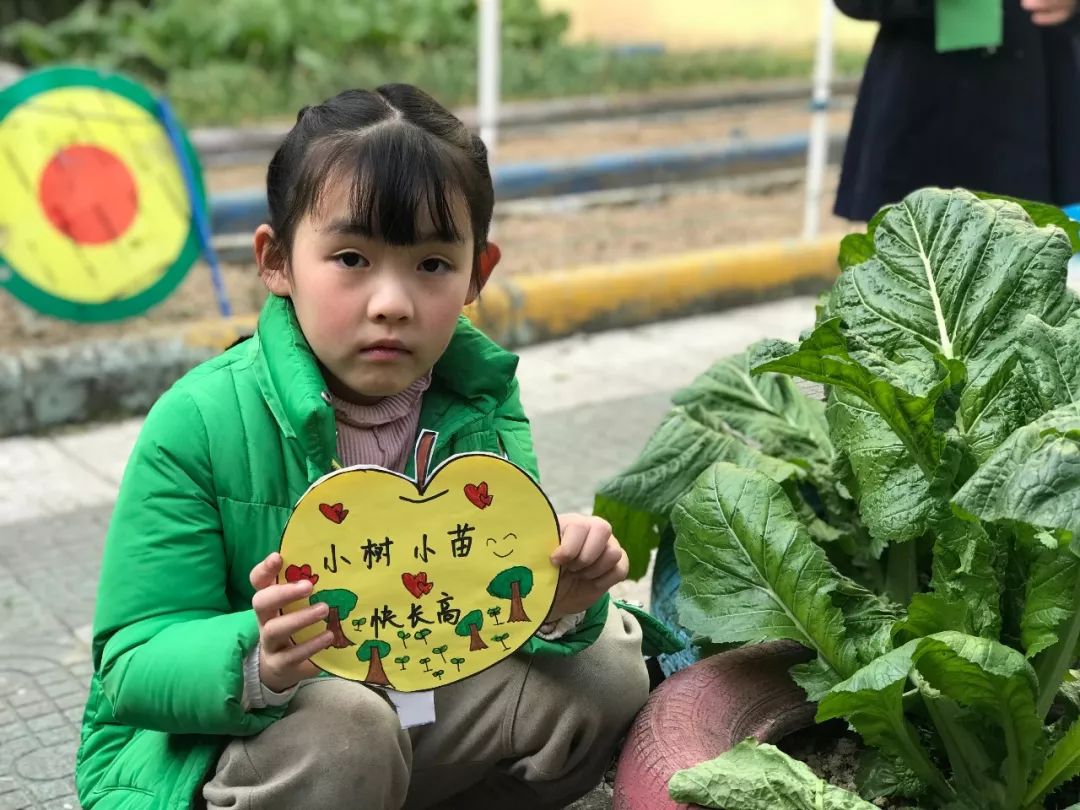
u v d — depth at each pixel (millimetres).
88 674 2568
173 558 1563
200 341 4246
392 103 1585
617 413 4156
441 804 1906
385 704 1592
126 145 4203
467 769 1779
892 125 3156
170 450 1585
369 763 1547
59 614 2826
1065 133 3168
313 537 1484
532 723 1733
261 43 9672
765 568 1775
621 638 1820
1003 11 3039
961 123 3105
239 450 1607
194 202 4352
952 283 1835
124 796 1579
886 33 3184
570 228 6504
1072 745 1533
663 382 4488
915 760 1671
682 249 6066
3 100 4000
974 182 3141
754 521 1793
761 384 2283
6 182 4008
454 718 1742
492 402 1784
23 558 3115
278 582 1481
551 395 4344
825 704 1536
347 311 1534
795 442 2186
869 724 1630
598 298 5062
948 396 1737
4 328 4734
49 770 2227
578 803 2055
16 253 4059
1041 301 1764
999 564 1671
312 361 1611
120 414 4121
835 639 1709
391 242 1514
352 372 1580
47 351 4047
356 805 1552
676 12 13359
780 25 13047
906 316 1853
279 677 1473
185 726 1511
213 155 7473
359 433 1722
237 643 1468
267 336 1644
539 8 11414
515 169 7008
